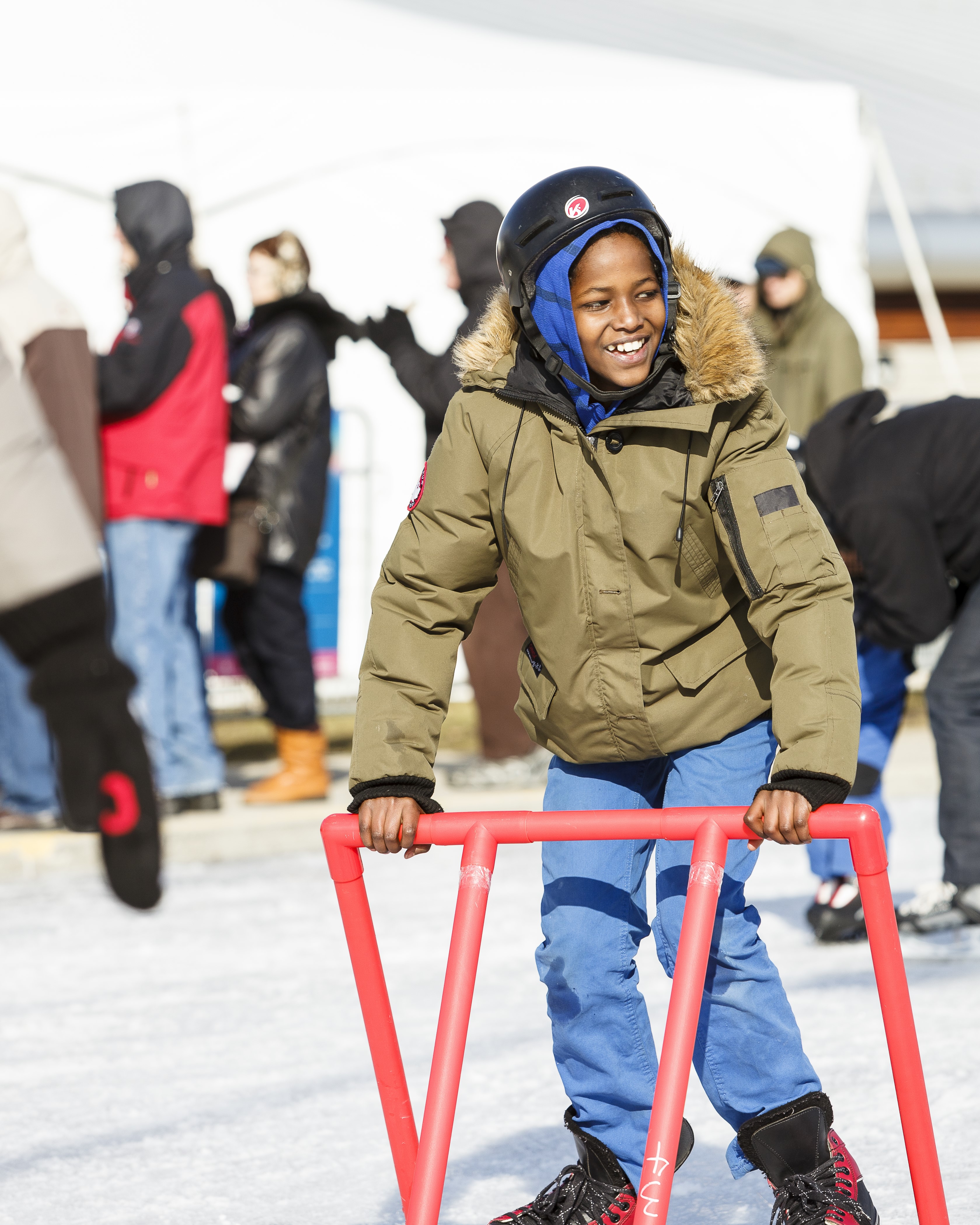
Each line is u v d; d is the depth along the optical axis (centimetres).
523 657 552
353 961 514
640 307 502
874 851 459
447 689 532
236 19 1641
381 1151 667
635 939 543
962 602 982
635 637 513
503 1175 632
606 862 536
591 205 502
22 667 358
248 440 1339
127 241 1294
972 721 975
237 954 1015
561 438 511
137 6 1622
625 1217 536
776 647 492
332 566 1639
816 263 1630
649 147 1641
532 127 1620
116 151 1515
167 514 1278
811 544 495
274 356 1330
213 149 1545
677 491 500
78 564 342
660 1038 801
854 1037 791
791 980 909
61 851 1244
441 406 1310
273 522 1340
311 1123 702
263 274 1372
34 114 1496
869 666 1007
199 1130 696
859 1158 630
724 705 523
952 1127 661
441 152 1602
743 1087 523
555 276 505
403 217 1599
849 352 1499
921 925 994
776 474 501
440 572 530
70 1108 729
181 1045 826
